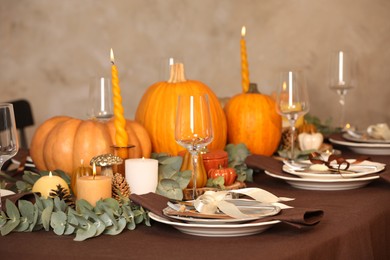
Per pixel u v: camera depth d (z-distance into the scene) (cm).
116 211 178
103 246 163
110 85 235
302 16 539
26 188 211
